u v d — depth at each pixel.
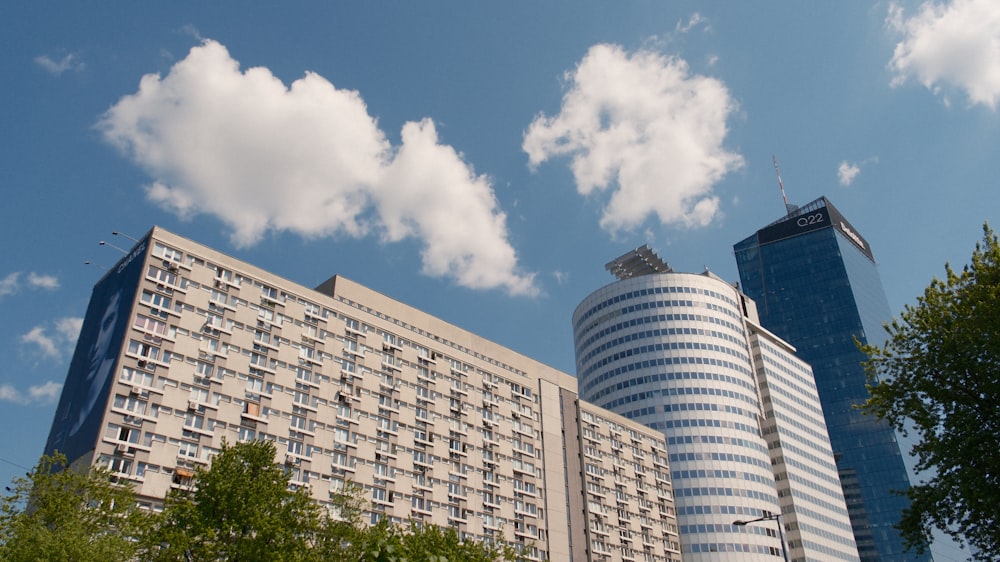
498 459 108.00
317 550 55.31
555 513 112.25
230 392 80.44
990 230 49.75
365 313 99.94
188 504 50.62
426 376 103.81
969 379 46.50
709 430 172.38
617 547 120.31
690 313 187.00
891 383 50.44
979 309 45.62
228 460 54.12
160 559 48.50
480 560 64.94
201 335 80.81
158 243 81.88
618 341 188.38
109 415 70.50
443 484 97.75
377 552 21.98
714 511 163.25
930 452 47.28
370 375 96.00
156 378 75.19
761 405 194.12
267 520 50.41
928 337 48.72
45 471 53.91
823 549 184.75
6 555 44.91
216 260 86.25
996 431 44.22
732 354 186.38
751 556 160.38
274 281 91.00
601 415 132.25
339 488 85.00
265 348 85.94
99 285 87.19
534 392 121.62
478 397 110.38
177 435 74.25
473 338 115.88
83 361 80.69
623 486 128.12
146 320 77.06
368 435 91.62
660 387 178.00
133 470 69.81
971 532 45.00
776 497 175.00
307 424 85.81
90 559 45.22
